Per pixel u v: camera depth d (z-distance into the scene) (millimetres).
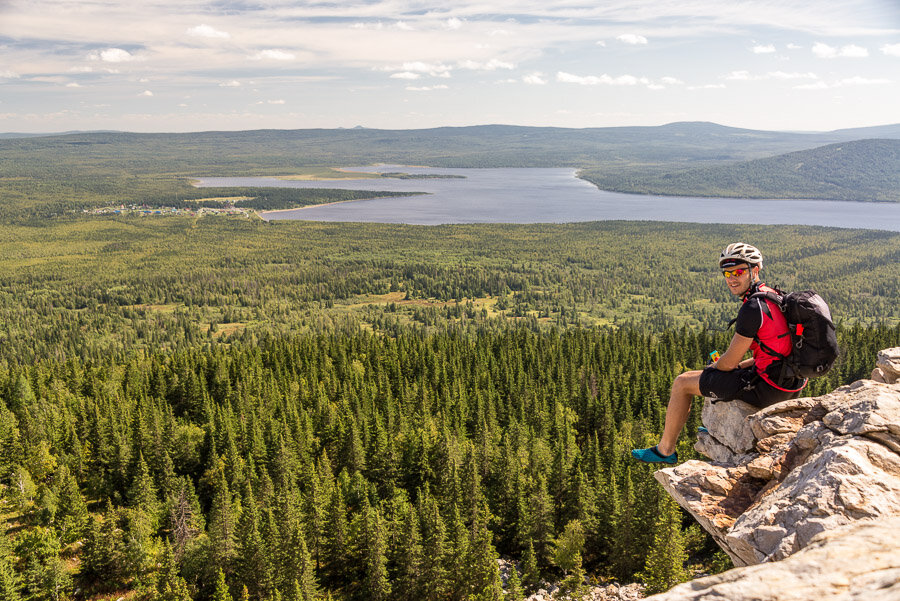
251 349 177250
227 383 139625
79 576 83500
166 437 111562
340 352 165500
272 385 140500
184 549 83062
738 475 12766
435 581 71688
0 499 100125
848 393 12906
